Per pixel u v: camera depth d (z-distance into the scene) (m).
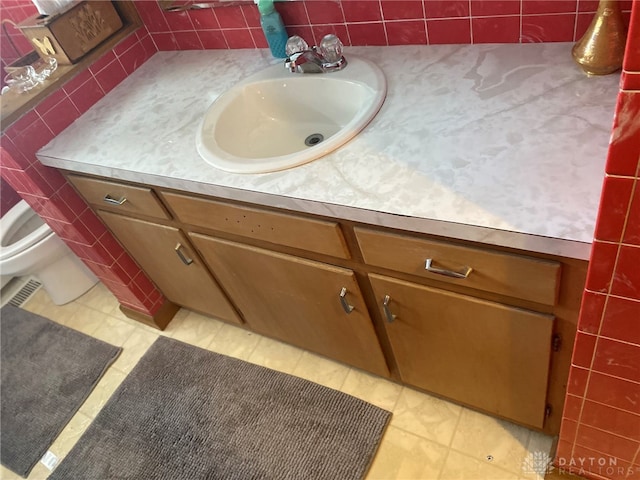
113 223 1.61
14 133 1.40
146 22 1.65
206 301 1.74
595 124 0.91
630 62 0.50
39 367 2.02
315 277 1.22
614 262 0.69
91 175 1.43
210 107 1.34
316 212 1.01
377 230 0.97
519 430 1.39
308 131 1.38
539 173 0.86
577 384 0.95
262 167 1.09
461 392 1.32
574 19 1.06
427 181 0.92
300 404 1.61
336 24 1.33
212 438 1.60
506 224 0.80
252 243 1.27
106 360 1.95
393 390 1.57
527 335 0.98
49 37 1.45
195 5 1.50
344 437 1.50
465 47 1.21
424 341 1.20
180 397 1.75
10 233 2.14
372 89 1.18
